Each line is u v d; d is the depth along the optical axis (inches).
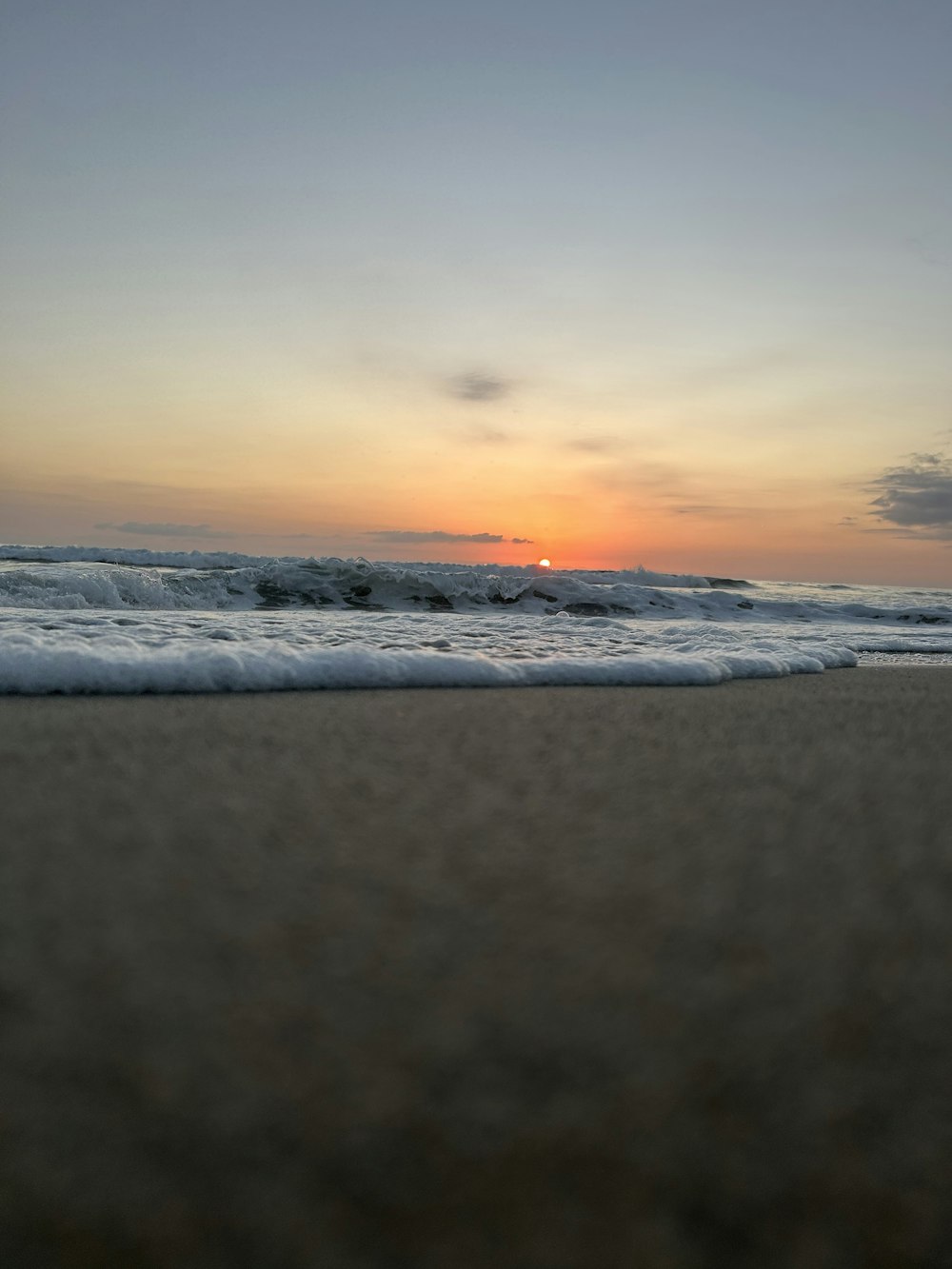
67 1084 30.0
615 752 87.0
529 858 53.5
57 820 59.1
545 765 80.0
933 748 93.7
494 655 185.0
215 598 459.8
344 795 67.4
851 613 567.2
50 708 111.7
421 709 116.3
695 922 44.5
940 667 229.8
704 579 776.3
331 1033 33.3
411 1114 28.9
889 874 52.2
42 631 196.1
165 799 65.0
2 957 39.0
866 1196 26.8
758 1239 25.3
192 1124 28.2
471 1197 25.9
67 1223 25.0
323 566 494.0
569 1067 31.6
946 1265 24.9
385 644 203.2
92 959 38.9
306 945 40.6
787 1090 30.9
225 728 96.3
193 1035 33.0
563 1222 25.3
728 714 117.0
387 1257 24.1
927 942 42.8
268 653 146.1
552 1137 28.2
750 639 269.4
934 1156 28.2
